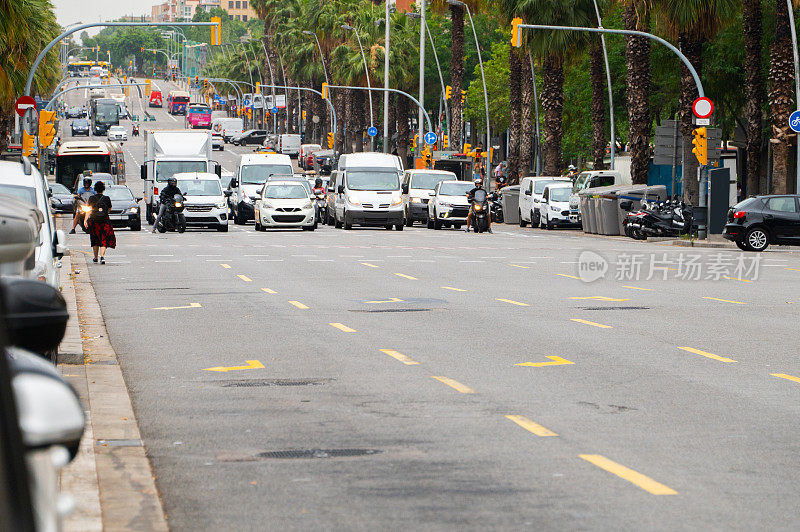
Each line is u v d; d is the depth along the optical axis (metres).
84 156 108.50
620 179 87.06
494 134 168.75
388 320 28.02
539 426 15.35
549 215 86.75
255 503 11.41
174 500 11.58
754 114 76.88
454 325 26.94
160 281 39.56
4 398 3.44
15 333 4.57
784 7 70.06
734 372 19.97
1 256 4.71
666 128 73.31
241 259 50.66
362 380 19.25
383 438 14.62
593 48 96.62
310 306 31.31
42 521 3.52
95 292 35.66
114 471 12.59
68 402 4.04
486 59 179.12
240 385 18.88
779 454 13.65
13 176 22.55
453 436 14.72
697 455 13.58
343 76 163.75
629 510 11.00
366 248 59.50
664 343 23.73
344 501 11.43
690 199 76.50
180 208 76.44
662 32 78.00
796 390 18.22
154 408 16.91
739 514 10.87
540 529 10.31
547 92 98.00
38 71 111.62
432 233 79.75
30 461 3.71
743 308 30.77
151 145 92.38
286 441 14.50
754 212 59.22
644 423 15.55
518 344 23.62
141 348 23.42
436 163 115.38
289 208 79.75
